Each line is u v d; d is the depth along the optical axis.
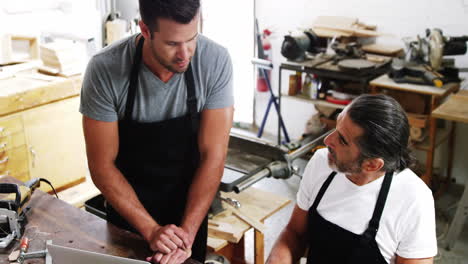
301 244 1.79
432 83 3.38
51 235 1.55
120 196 1.56
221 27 4.90
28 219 1.63
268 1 4.61
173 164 1.73
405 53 4.01
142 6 1.29
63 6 3.83
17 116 2.86
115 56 1.50
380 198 1.51
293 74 4.40
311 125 4.25
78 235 1.55
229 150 2.40
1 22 3.48
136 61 1.50
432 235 1.49
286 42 3.84
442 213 3.53
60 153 3.17
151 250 1.48
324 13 4.35
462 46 3.41
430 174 3.56
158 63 1.48
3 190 1.61
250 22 4.74
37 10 3.67
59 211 1.69
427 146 3.52
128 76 1.51
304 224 1.76
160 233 1.47
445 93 3.37
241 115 5.14
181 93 1.59
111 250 1.48
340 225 1.59
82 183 3.37
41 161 3.07
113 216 1.81
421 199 1.48
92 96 1.50
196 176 1.64
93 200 2.29
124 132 1.65
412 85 3.44
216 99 1.62
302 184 1.72
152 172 1.73
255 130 5.11
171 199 1.79
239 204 2.20
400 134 1.38
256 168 2.19
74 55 3.17
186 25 1.28
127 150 1.70
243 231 2.13
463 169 3.97
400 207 1.49
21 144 2.93
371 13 4.12
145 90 1.55
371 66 3.60
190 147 1.72
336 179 1.61
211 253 2.12
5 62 3.26
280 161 2.29
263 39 4.73
